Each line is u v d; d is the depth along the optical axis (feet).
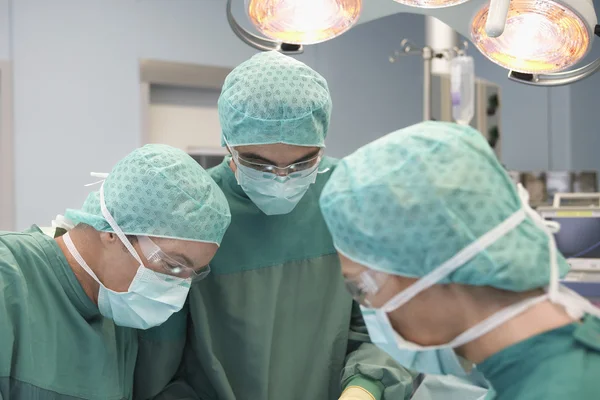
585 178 9.50
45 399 3.70
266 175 4.13
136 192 3.74
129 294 3.81
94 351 3.96
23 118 9.07
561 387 2.30
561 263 2.68
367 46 11.98
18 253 3.77
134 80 9.75
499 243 2.51
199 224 3.80
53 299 3.85
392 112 12.30
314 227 4.71
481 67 13.51
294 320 4.65
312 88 4.12
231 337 4.54
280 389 4.56
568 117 12.27
